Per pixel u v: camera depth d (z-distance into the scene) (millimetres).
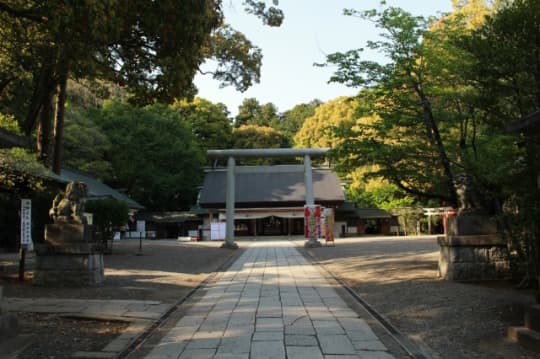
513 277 9180
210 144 43875
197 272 12695
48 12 6797
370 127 10719
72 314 6652
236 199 36156
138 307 7297
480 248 9406
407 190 10945
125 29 8578
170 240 34156
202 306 7676
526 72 6973
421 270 11023
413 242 22078
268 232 38906
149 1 8148
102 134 32312
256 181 38344
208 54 15109
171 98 10156
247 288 9555
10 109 17734
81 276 9578
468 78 8422
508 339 5234
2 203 17500
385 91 10266
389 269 11625
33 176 10812
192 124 43344
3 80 14344
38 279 9570
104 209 16516
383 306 7352
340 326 6051
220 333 5730
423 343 5246
